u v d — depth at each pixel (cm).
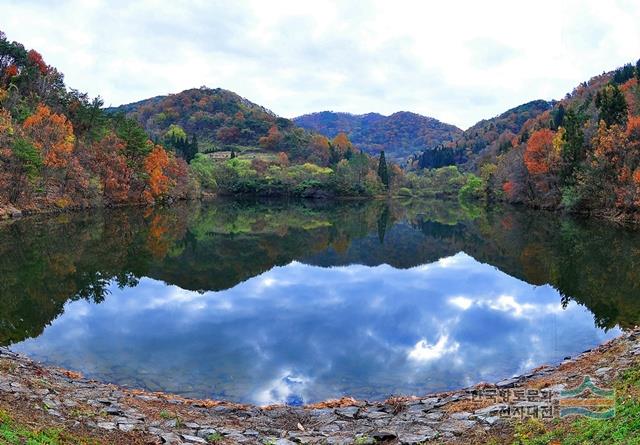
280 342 1803
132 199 8356
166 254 3762
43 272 2923
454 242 4866
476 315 2183
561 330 1927
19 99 8175
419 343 1805
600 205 6700
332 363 1595
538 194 9062
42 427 834
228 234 5247
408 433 970
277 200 12900
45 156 6319
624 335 1563
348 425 1064
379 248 4456
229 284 2806
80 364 1522
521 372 1512
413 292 2661
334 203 12244
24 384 1073
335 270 3350
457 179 15938
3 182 5700
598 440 745
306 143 19925
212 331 1923
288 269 3344
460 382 1444
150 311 2191
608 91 7831
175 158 10925
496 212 8781
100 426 931
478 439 896
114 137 7962
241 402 1297
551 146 8256
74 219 5809
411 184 17062
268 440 963
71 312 2128
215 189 12862
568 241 4559
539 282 2869
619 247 4078
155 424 1000
